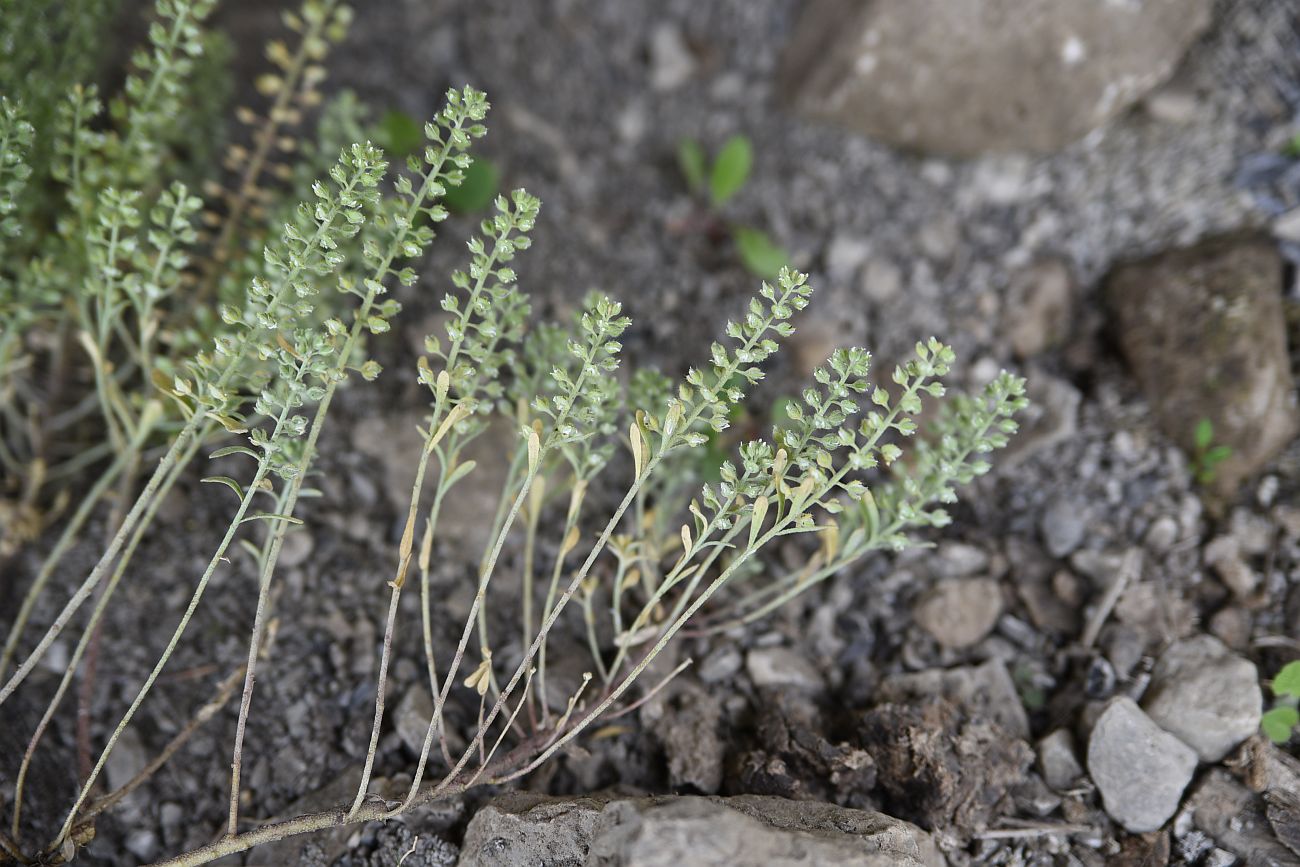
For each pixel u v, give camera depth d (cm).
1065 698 54
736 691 54
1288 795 51
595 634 55
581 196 64
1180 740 52
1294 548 55
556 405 49
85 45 55
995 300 61
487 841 50
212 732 53
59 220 53
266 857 51
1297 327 57
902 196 63
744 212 64
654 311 61
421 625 55
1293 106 60
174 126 56
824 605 55
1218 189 60
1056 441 58
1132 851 51
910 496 51
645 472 48
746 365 60
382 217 49
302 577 55
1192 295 58
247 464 57
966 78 62
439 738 52
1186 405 57
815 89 65
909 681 54
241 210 58
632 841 47
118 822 52
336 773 53
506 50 68
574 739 53
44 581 54
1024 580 56
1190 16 60
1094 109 61
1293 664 51
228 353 49
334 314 57
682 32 68
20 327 54
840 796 52
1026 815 52
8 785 52
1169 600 55
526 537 56
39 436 56
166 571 55
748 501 50
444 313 60
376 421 58
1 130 50
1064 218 62
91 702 53
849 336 61
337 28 55
